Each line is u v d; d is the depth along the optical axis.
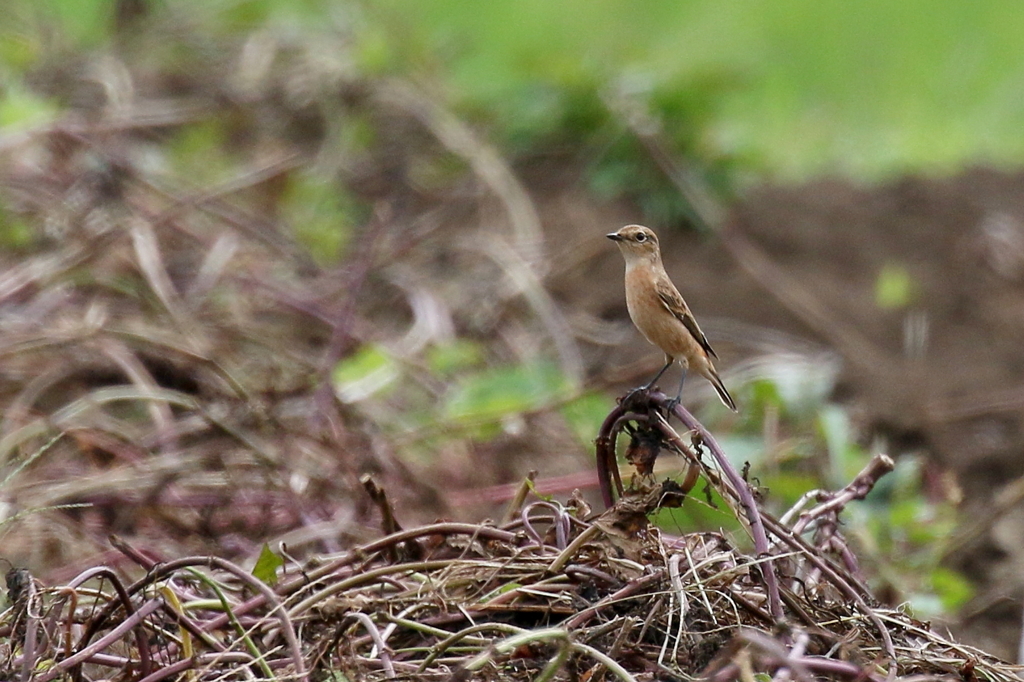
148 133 16.41
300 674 6.47
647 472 7.50
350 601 6.96
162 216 13.58
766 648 6.08
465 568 7.34
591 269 15.89
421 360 13.26
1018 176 19.12
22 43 17.36
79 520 9.77
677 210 16.98
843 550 8.05
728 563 7.17
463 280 15.03
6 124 14.77
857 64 25.16
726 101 21.30
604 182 17.39
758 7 27.38
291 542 9.34
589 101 18.03
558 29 24.80
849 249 16.80
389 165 16.94
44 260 12.62
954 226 17.30
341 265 14.72
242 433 10.48
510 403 11.84
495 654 6.18
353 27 18.75
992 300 15.59
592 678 6.46
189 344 11.62
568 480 11.23
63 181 13.94
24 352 11.10
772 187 18.39
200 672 6.67
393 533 8.09
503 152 18.12
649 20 26.06
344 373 12.05
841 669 6.41
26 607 6.68
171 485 10.00
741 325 15.15
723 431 12.58
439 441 11.82
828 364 14.05
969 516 11.95
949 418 13.37
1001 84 24.16
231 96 17.33
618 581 7.04
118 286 12.58
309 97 17.42
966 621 10.40
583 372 13.59
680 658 6.61
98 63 17.30
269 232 14.55
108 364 11.53
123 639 7.35
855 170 19.91
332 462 10.57
